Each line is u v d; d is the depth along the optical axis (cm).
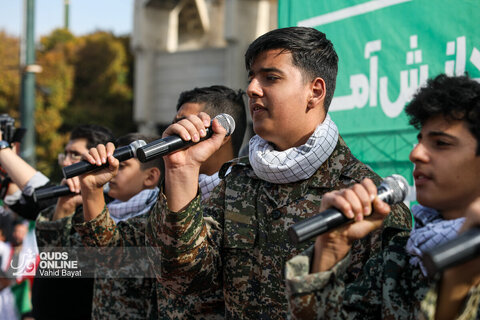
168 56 1562
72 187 240
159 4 1570
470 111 120
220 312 184
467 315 108
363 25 253
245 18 1330
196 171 158
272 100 165
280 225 165
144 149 150
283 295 160
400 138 239
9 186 324
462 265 108
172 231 155
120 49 2125
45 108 1859
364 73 253
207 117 161
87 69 2081
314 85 169
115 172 195
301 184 166
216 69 1485
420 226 133
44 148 1809
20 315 397
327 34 269
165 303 194
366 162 253
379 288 139
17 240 391
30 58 784
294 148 166
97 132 317
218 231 174
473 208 100
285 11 287
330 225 118
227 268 171
